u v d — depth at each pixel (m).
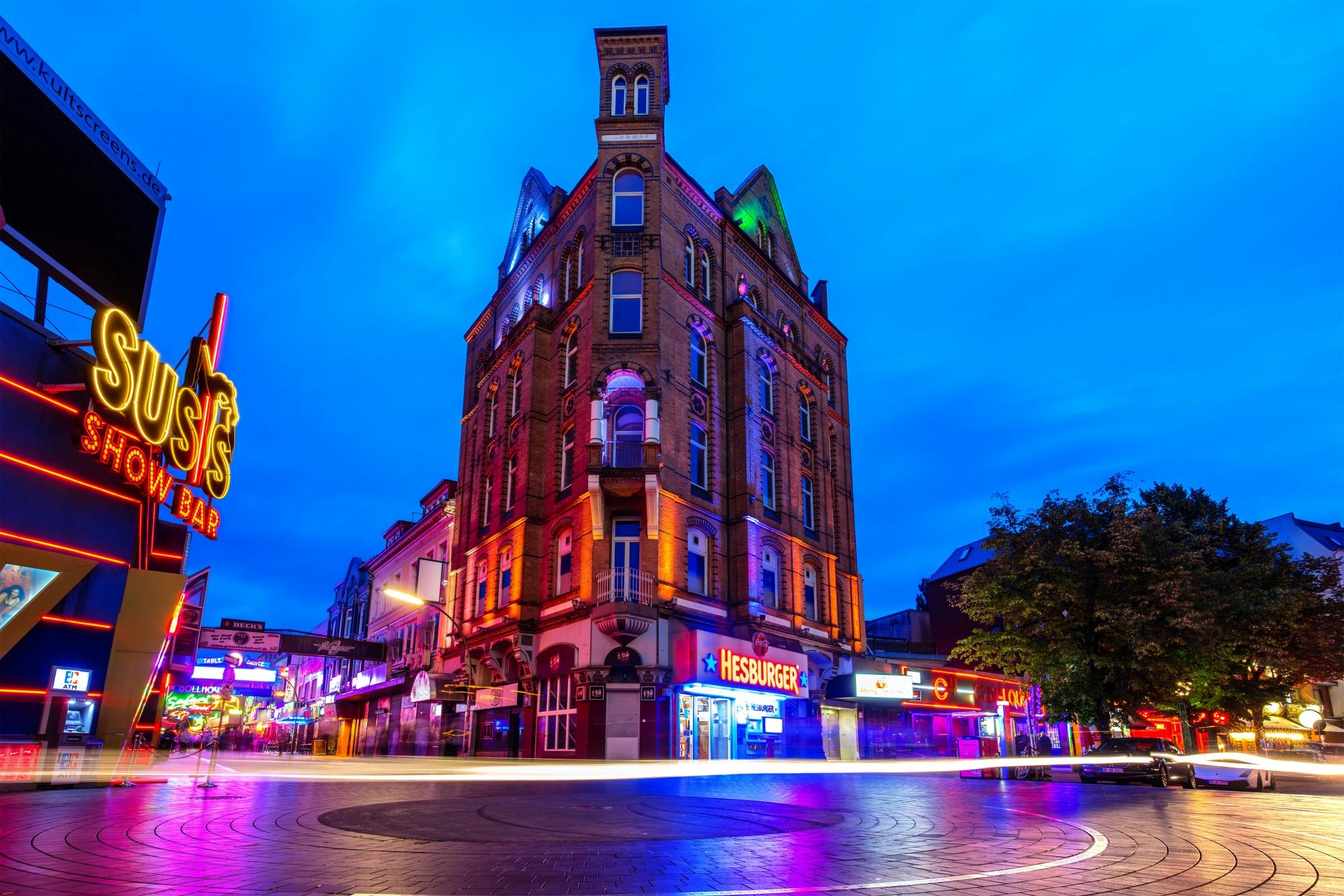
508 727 26.92
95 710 16.80
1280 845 8.29
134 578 17.36
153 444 17.25
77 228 17.45
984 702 36.19
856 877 6.48
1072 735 35.88
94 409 16.02
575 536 25.80
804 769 24.91
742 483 27.92
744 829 9.34
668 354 26.77
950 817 10.87
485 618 29.06
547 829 9.28
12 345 15.51
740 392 29.00
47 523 15.88
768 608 27.98
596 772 20.75
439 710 32.34
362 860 7.09
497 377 33.44
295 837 8.49
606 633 22.83
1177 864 7.13
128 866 6.68
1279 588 25.36
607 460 25.89
